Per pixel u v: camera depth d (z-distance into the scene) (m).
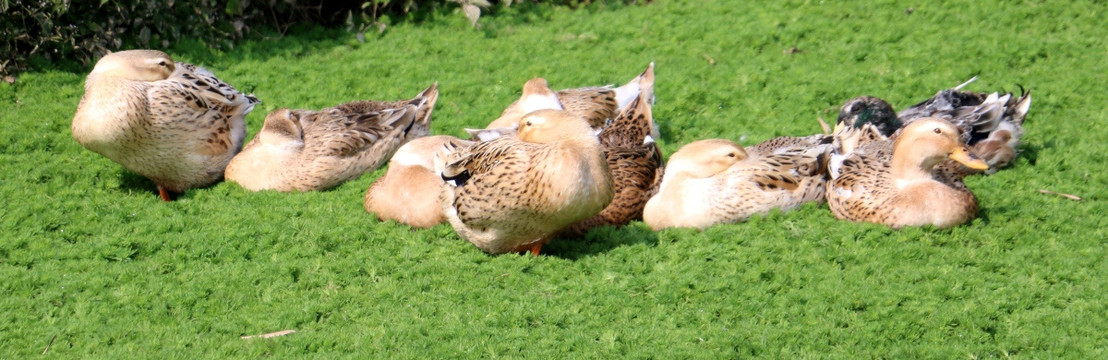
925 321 9.47
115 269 10.86
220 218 12.26
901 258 10.72
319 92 16.75
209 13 18.30
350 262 10.87
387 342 9.28
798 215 11.86
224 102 13.81
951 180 11.98
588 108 14.99
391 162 12.82
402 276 10.59
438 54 18.88
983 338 9.26
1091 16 19.27
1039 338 9.19
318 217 12.26
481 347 9.17
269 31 19.33
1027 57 17.69
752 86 16.89
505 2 20.80
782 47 18.69
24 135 14.47
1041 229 11.44
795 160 12.36
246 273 10.71
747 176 11.89
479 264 10.84
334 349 9.27
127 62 13.00
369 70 17.88
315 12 20.05
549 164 9.89
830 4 20.31
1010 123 13.62
